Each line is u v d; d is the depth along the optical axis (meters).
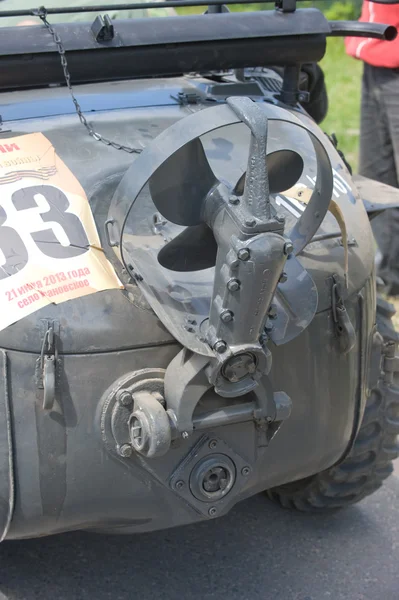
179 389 2.04
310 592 2.84
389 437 2.89
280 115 1.97
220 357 1.97
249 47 2.71
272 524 3.18
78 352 2.07
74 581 2.85
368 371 2.57
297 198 2.44
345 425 2.49
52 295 2.08
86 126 2.51
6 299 2.06
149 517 2.30
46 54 2.55
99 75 2.66
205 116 1.92
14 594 2.79
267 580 2.89
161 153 1.94
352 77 9.48
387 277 4.93
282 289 2.15
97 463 2.14
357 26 2.78
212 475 2.25
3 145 2.34
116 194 2.09
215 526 3.16
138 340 2.11
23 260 2.11
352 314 2.40
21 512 2.16
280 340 2.09
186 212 2.05
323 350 2.33
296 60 2.81
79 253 2.15
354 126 7.72
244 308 1.91
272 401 2.19
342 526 3.17
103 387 2.10
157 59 2.66
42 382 2.06
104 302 2.11
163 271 2.18
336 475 2.90
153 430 2.01
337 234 2.42
